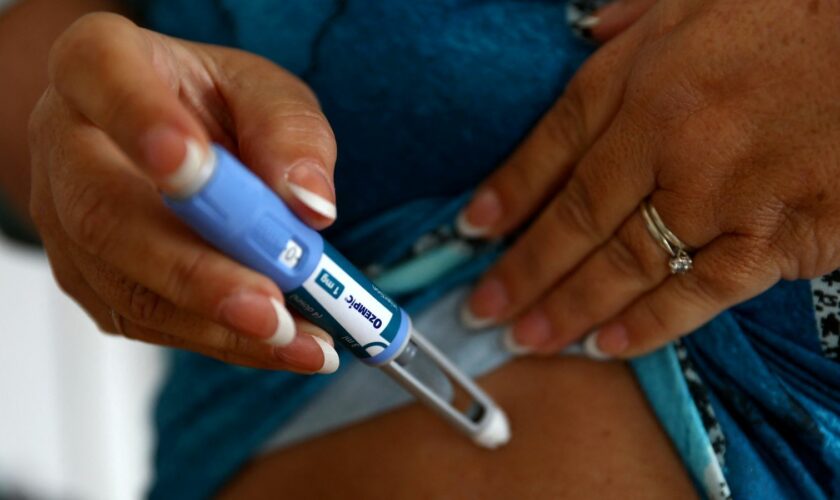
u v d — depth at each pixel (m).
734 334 0.46
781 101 0.41
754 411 0.46
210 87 0.42
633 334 0.47
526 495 0.48
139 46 0.38
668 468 0.47
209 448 0.52
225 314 0.36
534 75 0.47
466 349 0.49
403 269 0.49
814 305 0.45
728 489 0.45
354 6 0.48
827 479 0.46
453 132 0.47
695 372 0.47
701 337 0.47
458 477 0.48
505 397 0.49
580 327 0.48
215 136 0.42
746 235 0.43
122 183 0.38
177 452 0.54
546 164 0.47
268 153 0.38
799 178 0.41
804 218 0.42
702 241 0.44
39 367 0.96
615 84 0.45
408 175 0.48
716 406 0.47
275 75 0.43
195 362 0.54
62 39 0.37
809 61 0.40
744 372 0.46
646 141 0.43
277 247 0.37
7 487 0.91
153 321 0.40
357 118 0.48
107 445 0.99
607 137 0.44
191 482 0.53
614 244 0.46
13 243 0.62
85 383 0.98
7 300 0.94
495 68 0.47
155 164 0.34
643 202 0.44
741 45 0.41
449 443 0.48
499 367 0.49
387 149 0.48
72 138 0.39
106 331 0.46
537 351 0.49
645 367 0.48
